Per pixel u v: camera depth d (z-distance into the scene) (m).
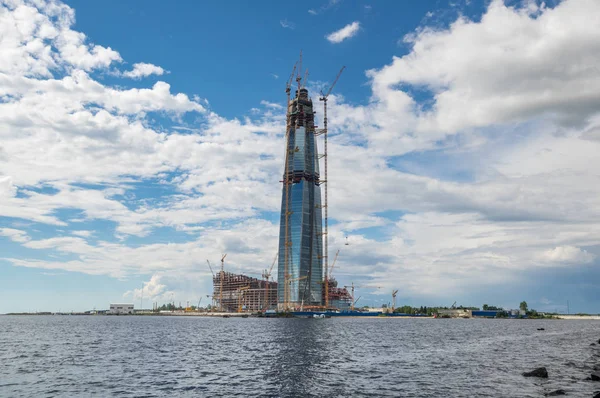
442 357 95.00
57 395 56.81
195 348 115.00
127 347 118.62
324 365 81.88
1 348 116.56
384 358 92.69
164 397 55.66
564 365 81.56
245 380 66.56
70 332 195.12
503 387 60.62
